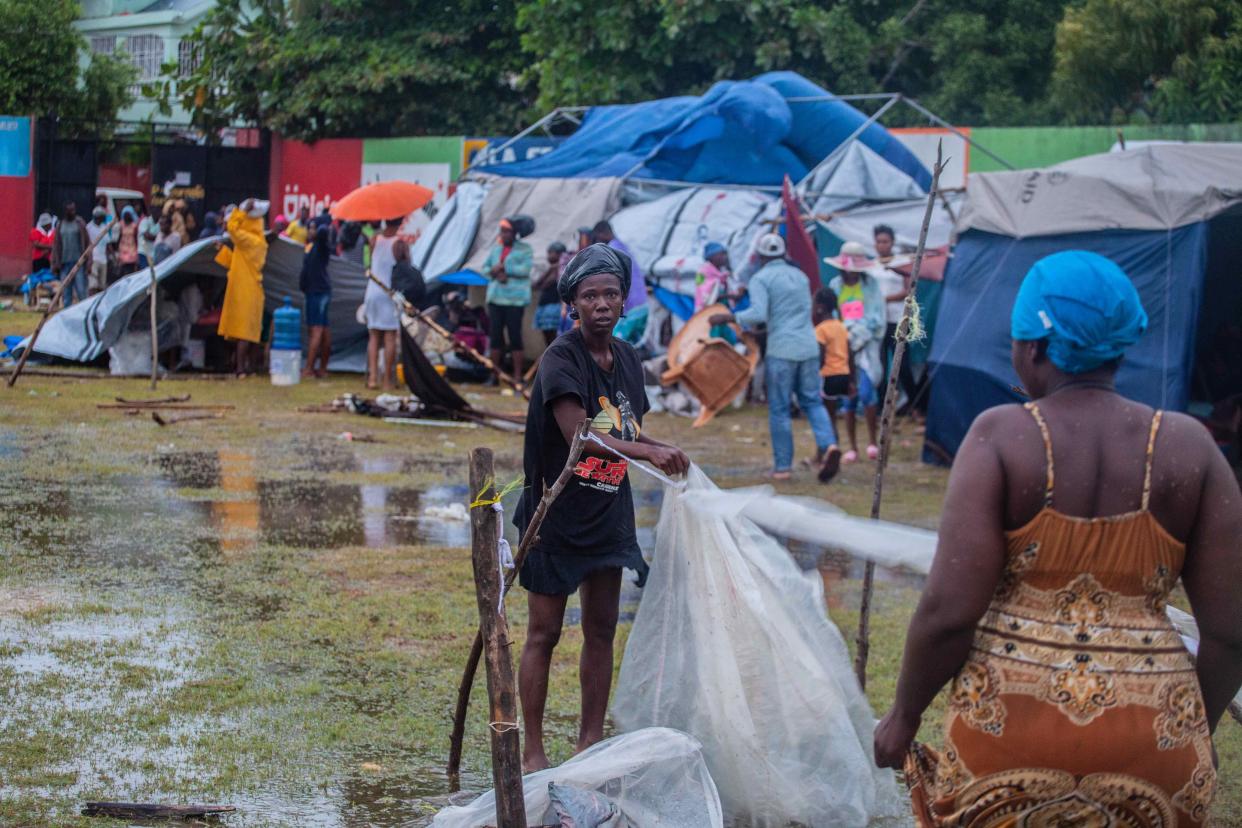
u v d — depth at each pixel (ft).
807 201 53.16
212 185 91.30
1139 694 8.36
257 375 53.62
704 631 13.52
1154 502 8.46
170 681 17.40
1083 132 60.29
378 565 24.12
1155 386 33.14
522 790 11.24
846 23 72.28
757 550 13.66
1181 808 8.51
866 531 10.80
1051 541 8.48
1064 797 8.40
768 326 35.01
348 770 14.84
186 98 94.99
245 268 51.03
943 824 8.88
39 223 86.84
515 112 87.66
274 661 18.47
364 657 18.80
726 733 13.30
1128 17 58.80
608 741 13.20
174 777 14.37
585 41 77.00
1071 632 8.45
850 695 13.96
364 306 50.60
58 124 98.02
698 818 12.49
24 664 17.75
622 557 14.29
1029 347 9.01
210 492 30.27
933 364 37.81
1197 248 33.12
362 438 38.91
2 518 26.45
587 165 57.72
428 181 83.05
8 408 41.22
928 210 15.90
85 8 123.75
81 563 23.29
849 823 13.44
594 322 13.87
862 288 38.91
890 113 72.79
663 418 47.01
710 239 50.83
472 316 55.62
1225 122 57.11
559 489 11.87
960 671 8.82
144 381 49.90
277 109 90.74
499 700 11.22
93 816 13.21
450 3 89.61
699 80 78.54
